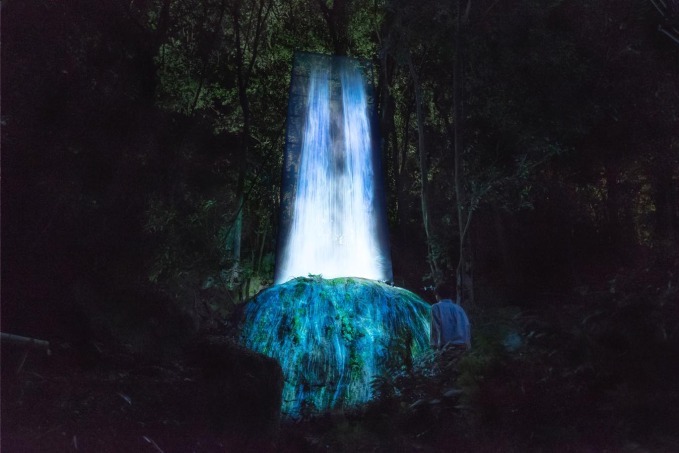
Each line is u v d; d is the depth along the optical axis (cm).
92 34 1140
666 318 365
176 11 1638
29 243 709
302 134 1711
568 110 1614
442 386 478
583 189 2008
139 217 994
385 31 1867
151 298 634
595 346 372
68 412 389
